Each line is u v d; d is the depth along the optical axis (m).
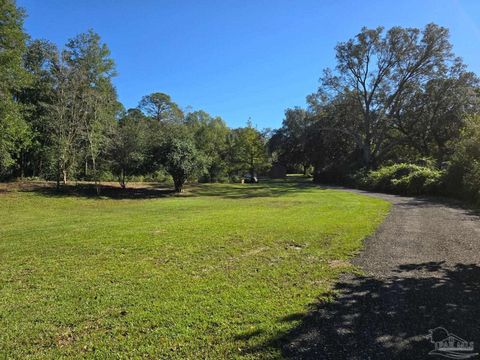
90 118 24.67
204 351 3.26
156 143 24.34
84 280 5.27
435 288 4.69
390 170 26.73
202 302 4.34
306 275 5.30
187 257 6.43
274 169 69.38
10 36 20.38
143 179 33.00
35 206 17.27
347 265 5.76
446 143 38.00
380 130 41.88
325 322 3.77
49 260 6.44
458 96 37.28
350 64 40.50
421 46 37.75
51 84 26.59
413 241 7.39
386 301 4.29
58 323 3.87
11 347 3.39
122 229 9.42
